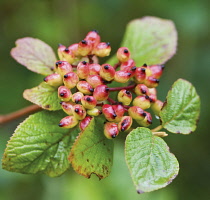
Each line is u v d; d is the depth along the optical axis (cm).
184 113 40
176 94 40
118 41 85
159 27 46
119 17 85
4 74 77
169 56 45
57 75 40
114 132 38
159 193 62
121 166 57
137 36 46
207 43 84
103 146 38
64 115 41
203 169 83
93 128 38
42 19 82
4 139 64
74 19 81
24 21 83
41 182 61
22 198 62
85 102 37
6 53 81
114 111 38
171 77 83
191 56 84
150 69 41
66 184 59
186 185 83
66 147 40
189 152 83
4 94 74
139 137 37
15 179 62
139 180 36
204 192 82
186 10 81
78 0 84
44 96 40
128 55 40
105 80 39
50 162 40
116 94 42
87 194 57
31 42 44
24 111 45
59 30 81
